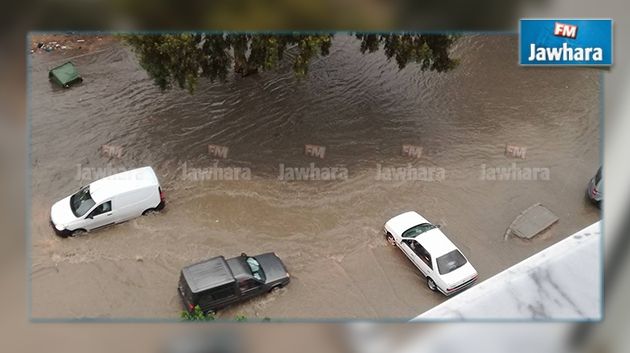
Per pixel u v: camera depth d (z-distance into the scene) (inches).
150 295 705.0
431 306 698.2
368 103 985.5
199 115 954.1
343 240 778.8
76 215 752.3
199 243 767.7
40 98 975.6
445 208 820.0
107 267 734.5
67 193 825.5
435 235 722.8
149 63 786.2
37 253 743.7
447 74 1046.4
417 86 1024.2
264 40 799.7
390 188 845.8
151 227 782.5
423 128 943.7
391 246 769.6
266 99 983.6
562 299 507.8
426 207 821.2
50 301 689.6
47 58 1055.6
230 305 681.0
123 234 772.0
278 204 820.6
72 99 978.7
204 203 818.2
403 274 737.0
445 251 703.1
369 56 1071.6
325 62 1059.3
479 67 1066.7
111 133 918.4
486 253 760.3
